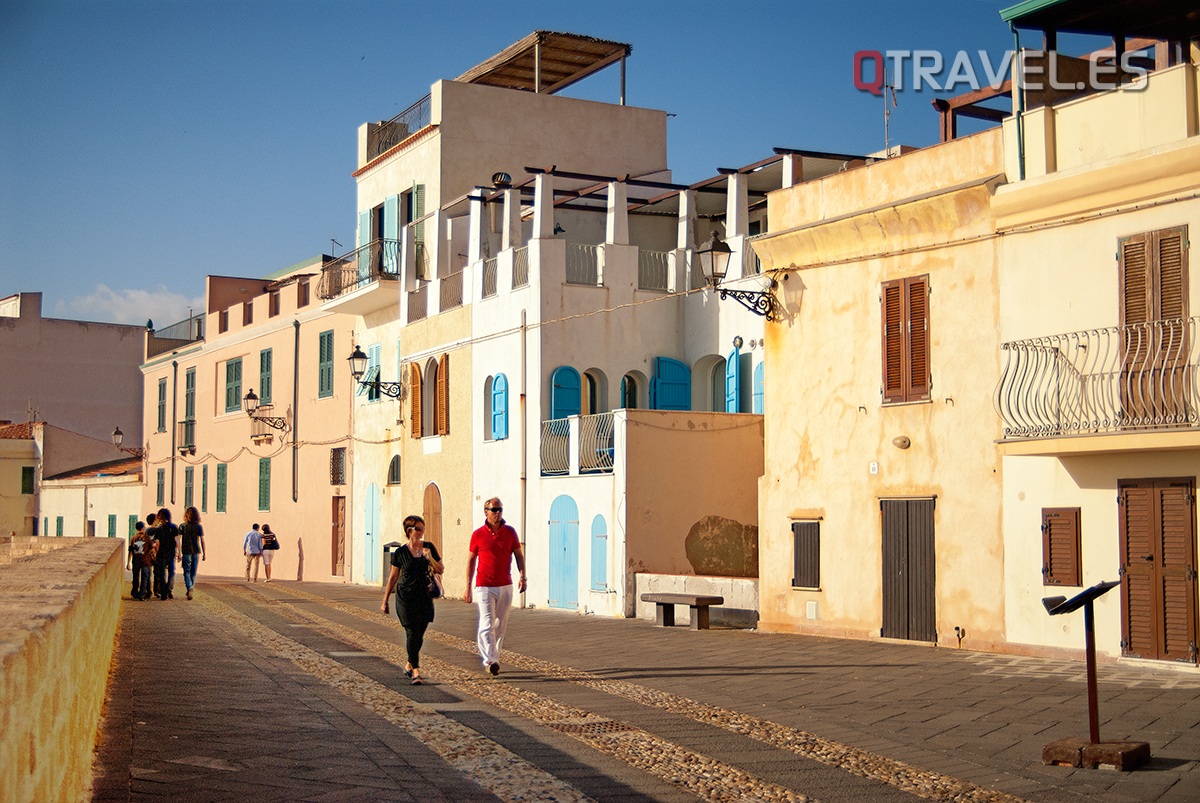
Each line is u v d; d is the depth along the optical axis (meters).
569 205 32.28
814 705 12.12
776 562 20.17
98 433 68.25
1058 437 15.27
